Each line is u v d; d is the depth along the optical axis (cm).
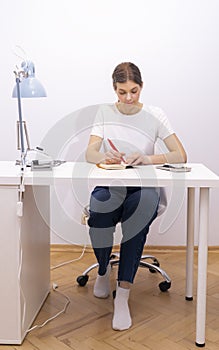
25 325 190
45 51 310
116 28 305
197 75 306
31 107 315
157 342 186
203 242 178
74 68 311
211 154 314
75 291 241
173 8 301
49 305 222
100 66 310
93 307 220
